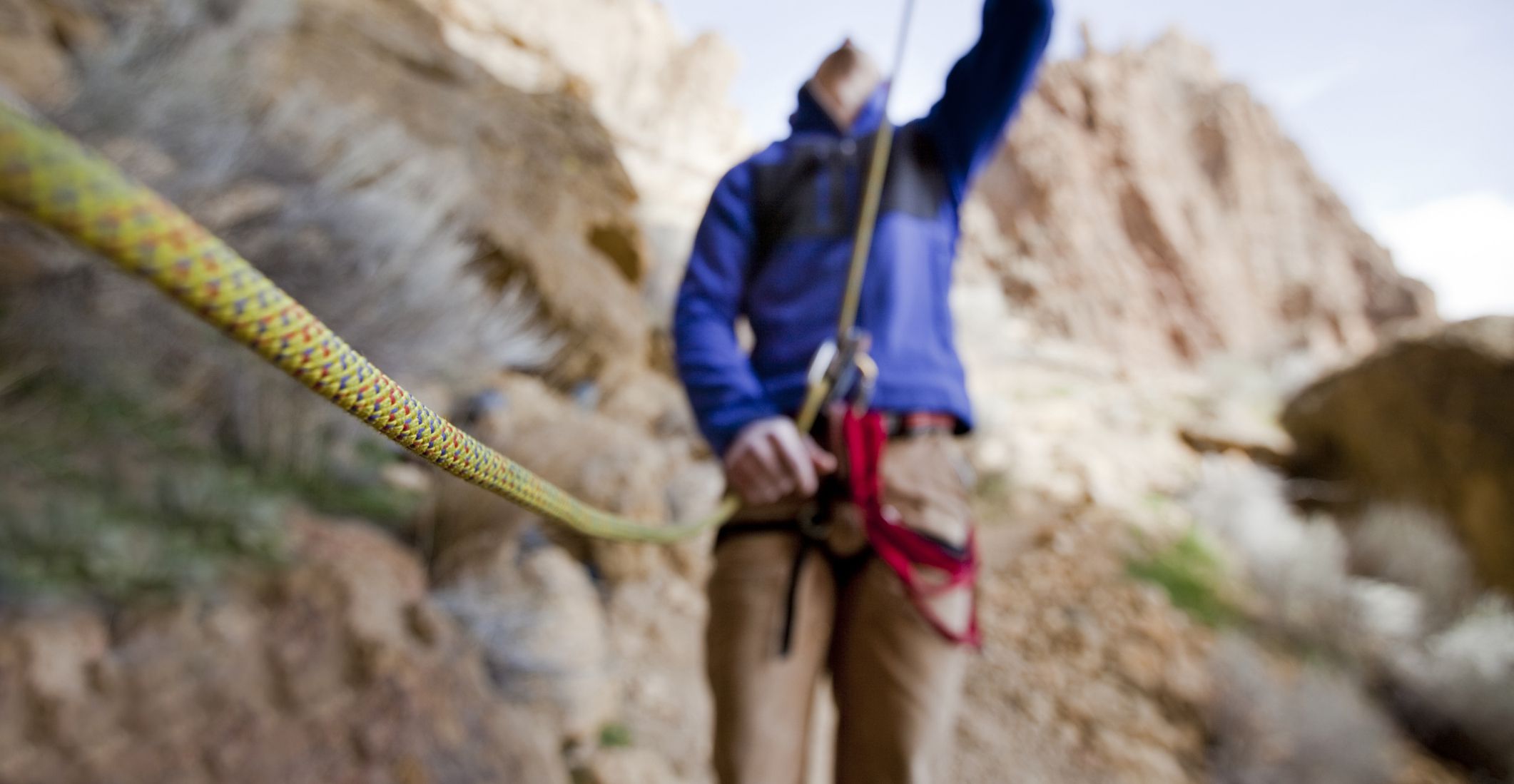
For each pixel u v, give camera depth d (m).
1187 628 5.31
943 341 1.79
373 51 6.91
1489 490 7.72
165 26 3.71
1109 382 14.17
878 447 1.57
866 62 2.01
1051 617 5.26
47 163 0.23
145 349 2.67
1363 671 5.53
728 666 1.56
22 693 1.66
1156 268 29.59
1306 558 6.43
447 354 3.75
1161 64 35.88
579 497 3.74
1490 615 6.54
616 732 2.87
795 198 1.83
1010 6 1.79
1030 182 29.50
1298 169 34.75
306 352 0.34
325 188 3.42
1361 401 9.07
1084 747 3.99
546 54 33.56
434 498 3.09
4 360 2.31
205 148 3.12
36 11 3.51
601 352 5.93
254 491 2.55
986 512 7.32
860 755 1.52
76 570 1.96
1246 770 4.07
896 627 1.54
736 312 1.83
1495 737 5.02
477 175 6.33
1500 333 8.23
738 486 1.58
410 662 2.14
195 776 1.68
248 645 2.00
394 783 1.85
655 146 36.88
